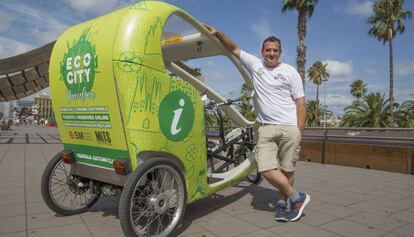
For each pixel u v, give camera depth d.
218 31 4.21
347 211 4.36
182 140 3.59
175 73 4.75
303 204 3.98
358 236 3.52
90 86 3.38
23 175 6.46
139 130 3.19
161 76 3.34
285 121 3.91
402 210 4.42
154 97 3.27
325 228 3.74
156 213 3.43
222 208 4.48
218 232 3.60
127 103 3.13
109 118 3.31
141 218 3.63
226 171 4.94
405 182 6.16
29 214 4.08
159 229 3.45
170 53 4.71
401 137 7.38
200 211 4.34
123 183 3.44
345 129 8.01
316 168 7.79
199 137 3.81
